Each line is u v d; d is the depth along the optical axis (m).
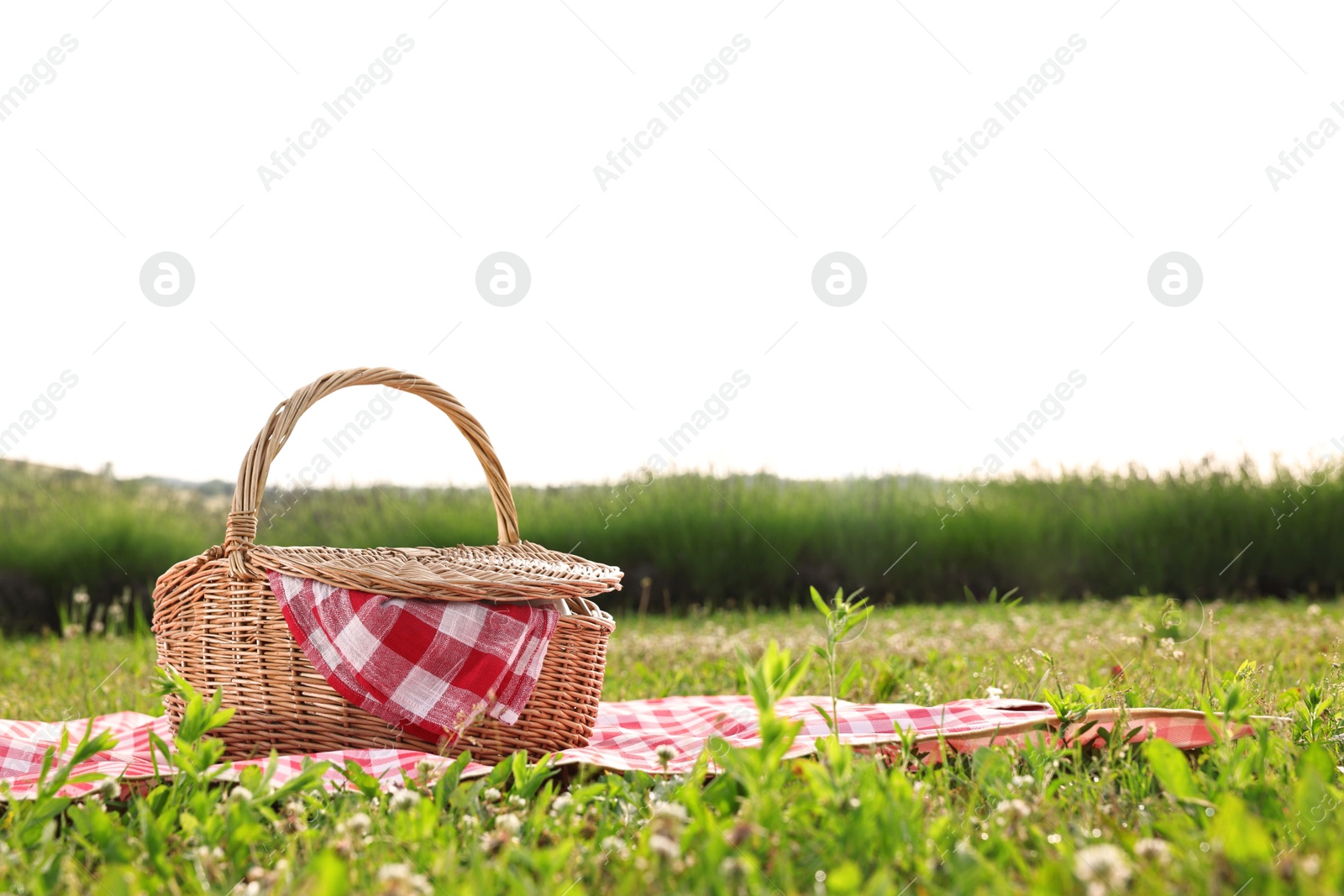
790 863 0.88
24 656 3.95
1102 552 5.70
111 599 5.17
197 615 1.70
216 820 1.01
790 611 5.52
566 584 1.68
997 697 2.05
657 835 0.93
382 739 1.59
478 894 0.83
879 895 0.78
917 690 2.42
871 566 5.71
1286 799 1.12
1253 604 5.32
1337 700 1.80
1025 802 1.16
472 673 1.58
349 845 0.94
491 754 1.63
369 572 1.59
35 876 0.90
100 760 1.73
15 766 1.68
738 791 1.14
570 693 1.74
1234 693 1.32
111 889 0.85
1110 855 0.80
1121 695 1.79
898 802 1.03
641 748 1.88
